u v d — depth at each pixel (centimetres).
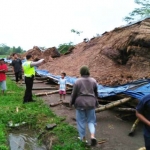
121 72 839
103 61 980
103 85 648
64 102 593
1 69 688
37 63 588
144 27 879
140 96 448
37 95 706
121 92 492
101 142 367
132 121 474
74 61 1252
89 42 1391
